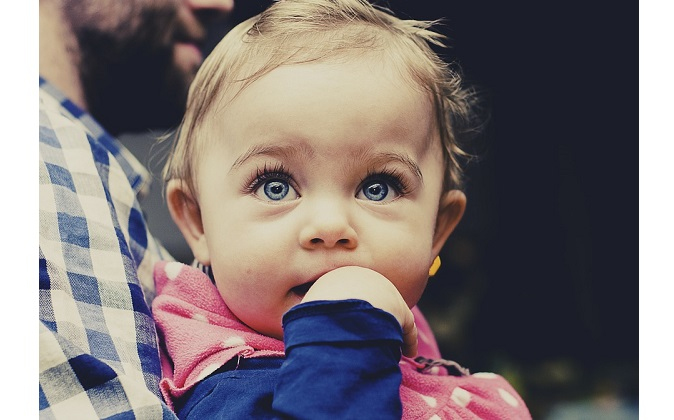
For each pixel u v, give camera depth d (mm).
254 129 887
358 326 733
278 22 989
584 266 2838
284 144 869
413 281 899
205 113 987
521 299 2797
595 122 2742
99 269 891
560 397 2631
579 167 2809
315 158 865
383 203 889
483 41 2430
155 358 883
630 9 2535
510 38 2469
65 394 741
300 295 873
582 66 2607
